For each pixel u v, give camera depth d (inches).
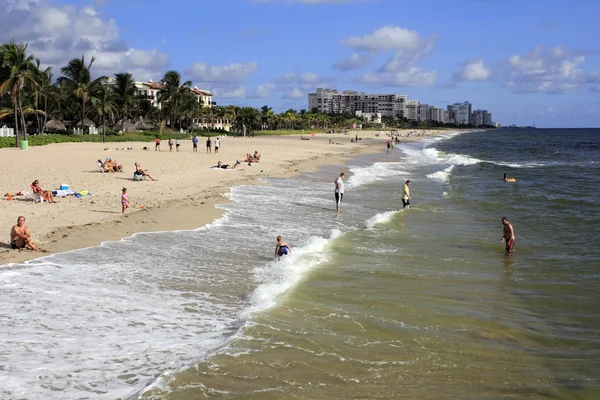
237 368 267.1
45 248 503.5
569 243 603.2
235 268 465.4
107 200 790.5
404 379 261.4
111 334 309.0
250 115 5310.0
